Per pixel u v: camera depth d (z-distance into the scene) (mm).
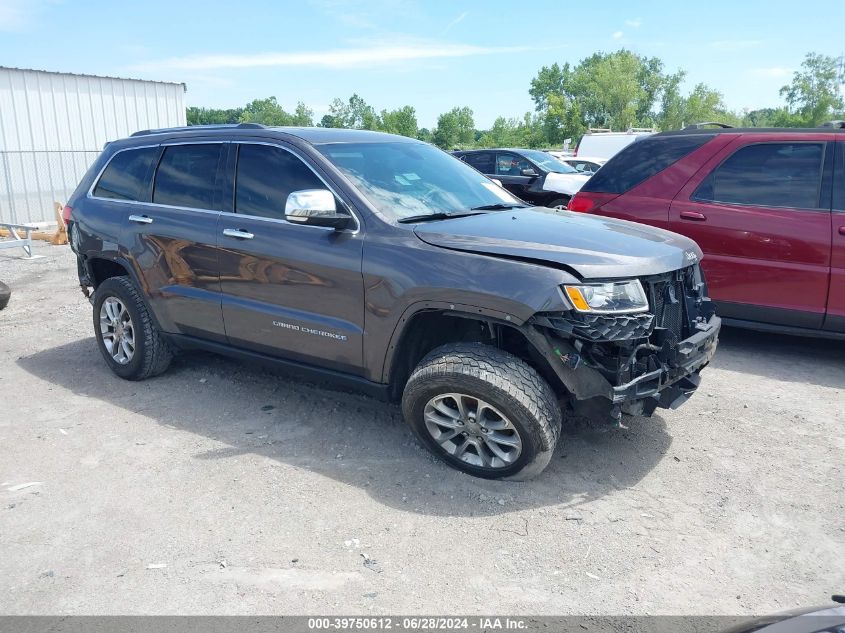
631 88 93938
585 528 3244
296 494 3551
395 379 3875
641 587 2832
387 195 4047
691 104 104250
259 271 4227
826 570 2957
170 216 4715
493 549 3078
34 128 18859
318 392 4961
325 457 3965
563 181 13516
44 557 3045
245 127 4633
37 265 10812
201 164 4699
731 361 5734
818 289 5371
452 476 3721
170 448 4102
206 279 4543
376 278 3693
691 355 3668
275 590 2807
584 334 3184
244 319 4375
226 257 4387
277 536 3182
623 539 3164
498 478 3633
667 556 3043
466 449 3736
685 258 3758
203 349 4844
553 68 119812
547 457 3461
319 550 3074
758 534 3219
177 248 4656
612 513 3377
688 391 3785
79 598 2768
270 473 3779
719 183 5785
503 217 4051
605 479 3713
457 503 3455
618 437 4223
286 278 4098
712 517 3357
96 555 3055
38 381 5324
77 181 19219
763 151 5656
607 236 3705
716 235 5707
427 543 3123
